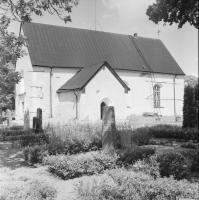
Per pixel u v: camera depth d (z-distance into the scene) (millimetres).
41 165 10125
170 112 34906
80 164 8531
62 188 7258
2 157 12102
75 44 31422
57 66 27969
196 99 18375
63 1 9734
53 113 28031
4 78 11883
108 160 9062
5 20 10094
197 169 8547
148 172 7699
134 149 9945
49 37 30406
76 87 24594
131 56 33938
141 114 32688
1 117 32938
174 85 35344
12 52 11078
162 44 39000
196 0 5137
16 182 7727
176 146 14516
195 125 18281
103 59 31344
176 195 5113
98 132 14352
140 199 5129
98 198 5344
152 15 6125
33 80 27203
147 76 33344
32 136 16281
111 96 25266
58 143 11594
